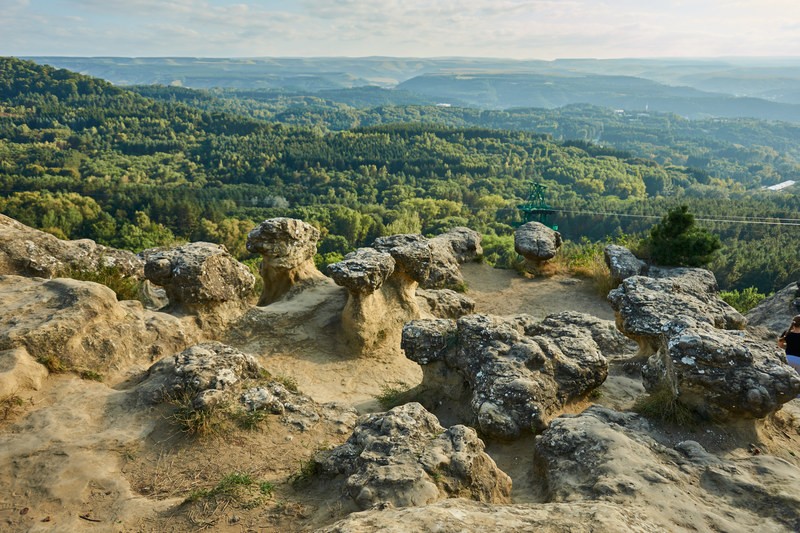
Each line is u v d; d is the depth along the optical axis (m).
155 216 151.12
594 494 6.55
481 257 29.27
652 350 12.74
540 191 55.03
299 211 171.38
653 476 6.81
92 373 9.69
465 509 5.54
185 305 13.89
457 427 7.46
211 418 8.39
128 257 17.88
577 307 23.06
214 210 160.12
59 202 135.75
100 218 137.50
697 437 8.52
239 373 9.67
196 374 9.02
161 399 8.75
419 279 17.03
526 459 8.88
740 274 101.94
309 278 17.70
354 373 14.07
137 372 10.23
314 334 15.11
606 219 159.75
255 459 7.87
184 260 13.98
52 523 6.16
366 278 14.67
